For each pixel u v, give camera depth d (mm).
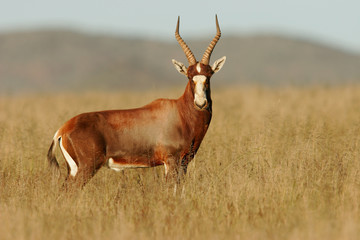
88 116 32750
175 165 33781
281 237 24531
